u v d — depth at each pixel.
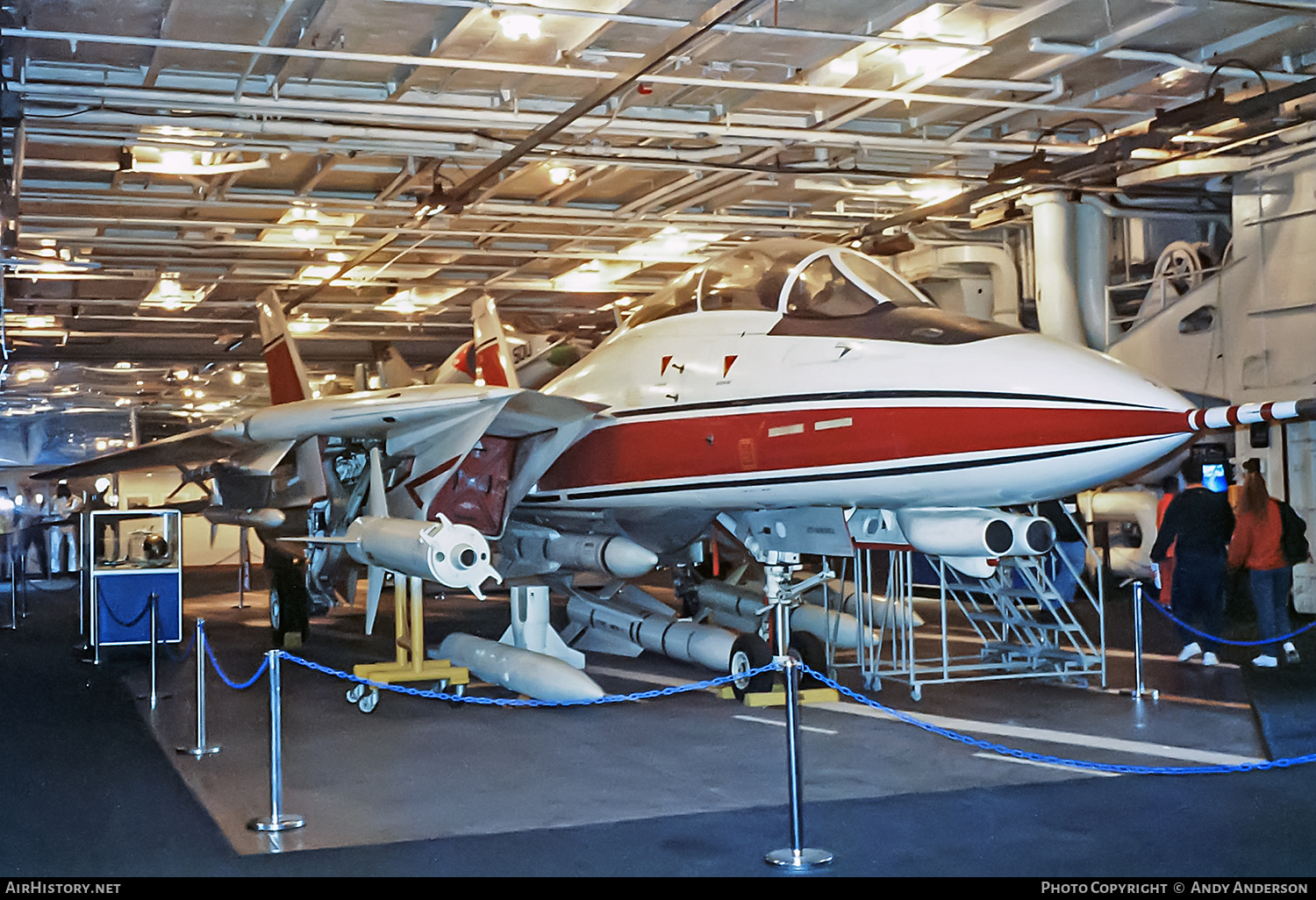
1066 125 12.77
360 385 19.22
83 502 25.95
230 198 13.80
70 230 14.92
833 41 10.20
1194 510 10.53
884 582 16.25
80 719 9.19
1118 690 9.42
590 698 8.73
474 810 6.18
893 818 5.78
